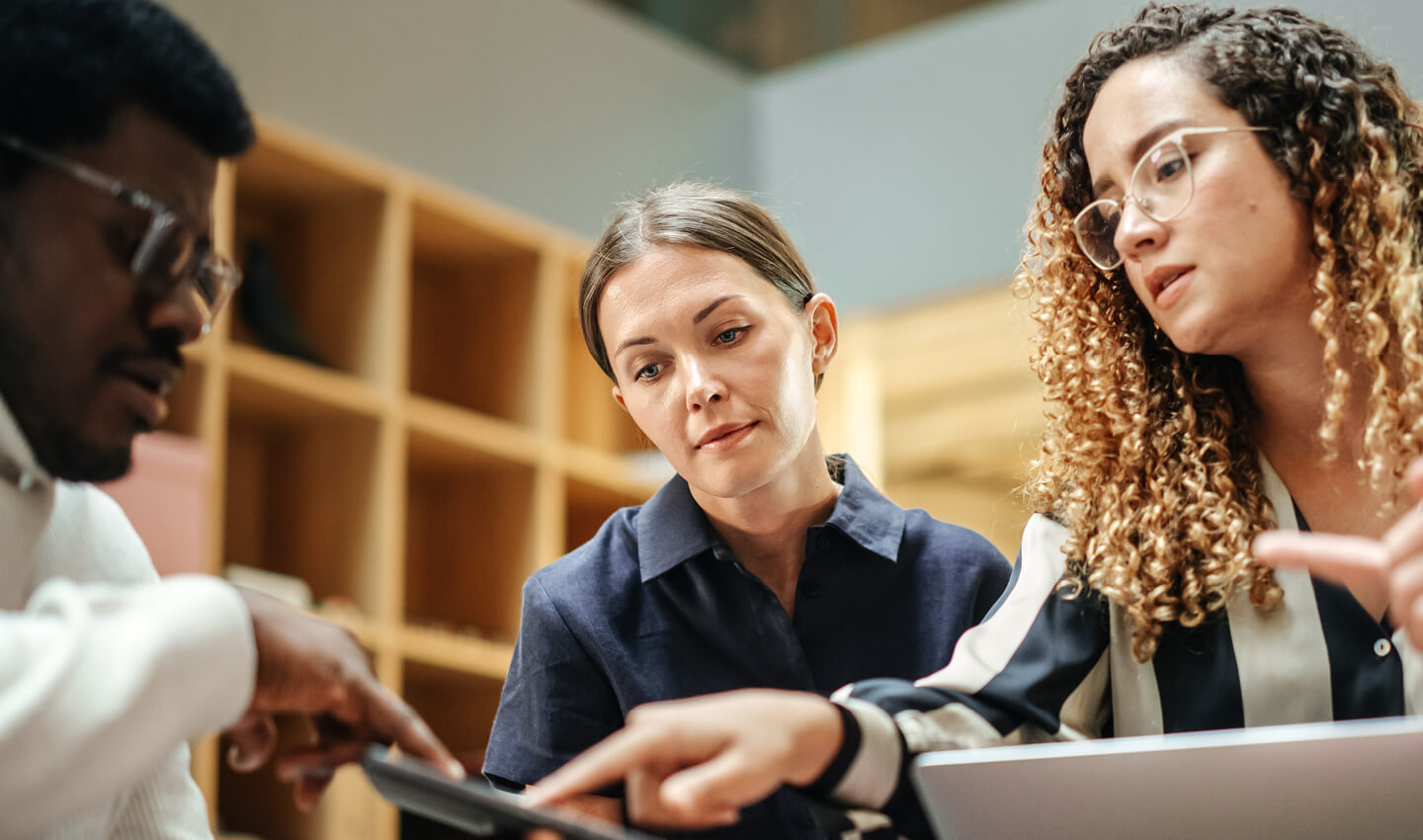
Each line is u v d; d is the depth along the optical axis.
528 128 4.21
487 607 3.74
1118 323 1.36
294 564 3.43
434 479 3.89
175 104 1.01
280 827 3.05
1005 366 4.56
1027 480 1.44
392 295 3.45
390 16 3.90
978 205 4.40
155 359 1.01
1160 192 1.19
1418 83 3.35
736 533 1.55
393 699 0.92
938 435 4.66
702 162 4.73
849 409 4.57
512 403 3.85
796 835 1.41
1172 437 1.30
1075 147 1.38
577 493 4.02
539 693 1.54
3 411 0.99
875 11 4.56
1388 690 1.16
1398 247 1.18
